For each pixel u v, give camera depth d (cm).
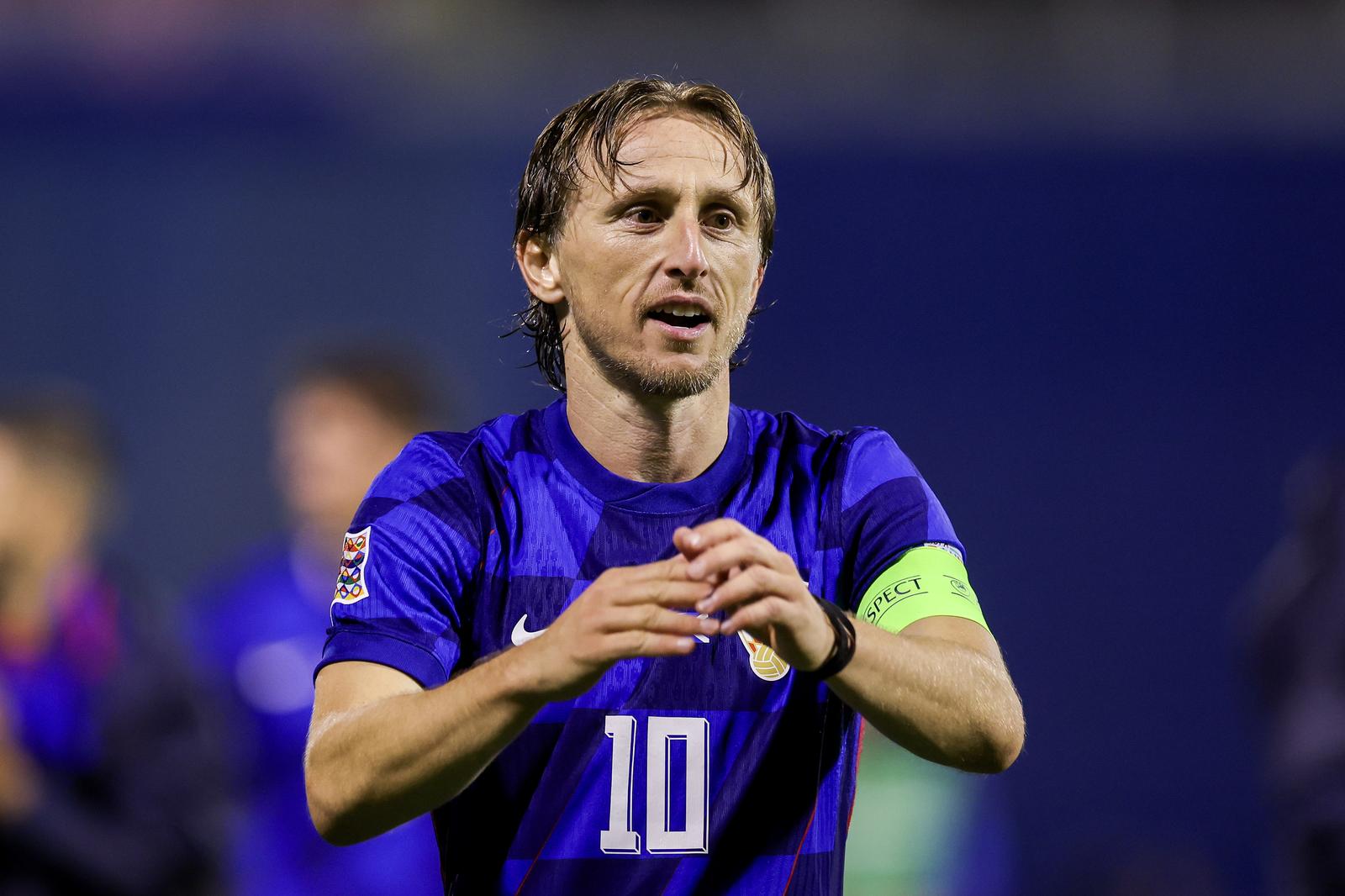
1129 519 3002
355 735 650
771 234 793
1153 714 2939
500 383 3105
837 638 633
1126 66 3148
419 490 738
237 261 3100
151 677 1392
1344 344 3042
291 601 1703
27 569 1371
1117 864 2734
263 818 1638
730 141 744
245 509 3039
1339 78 3108
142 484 3023
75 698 1368
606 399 748
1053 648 2970
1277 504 2998
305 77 3138
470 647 729
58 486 1400
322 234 3120
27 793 1310
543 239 782
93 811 1354
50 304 3056
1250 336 3045
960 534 3003
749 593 607
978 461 3020
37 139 3073
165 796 1371
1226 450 3016
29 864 1319
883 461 772
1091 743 2931
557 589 732
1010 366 3038
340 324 3100
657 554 740
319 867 1606
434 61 3178
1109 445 3019
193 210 3097
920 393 3034
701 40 3238
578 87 3189
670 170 724
